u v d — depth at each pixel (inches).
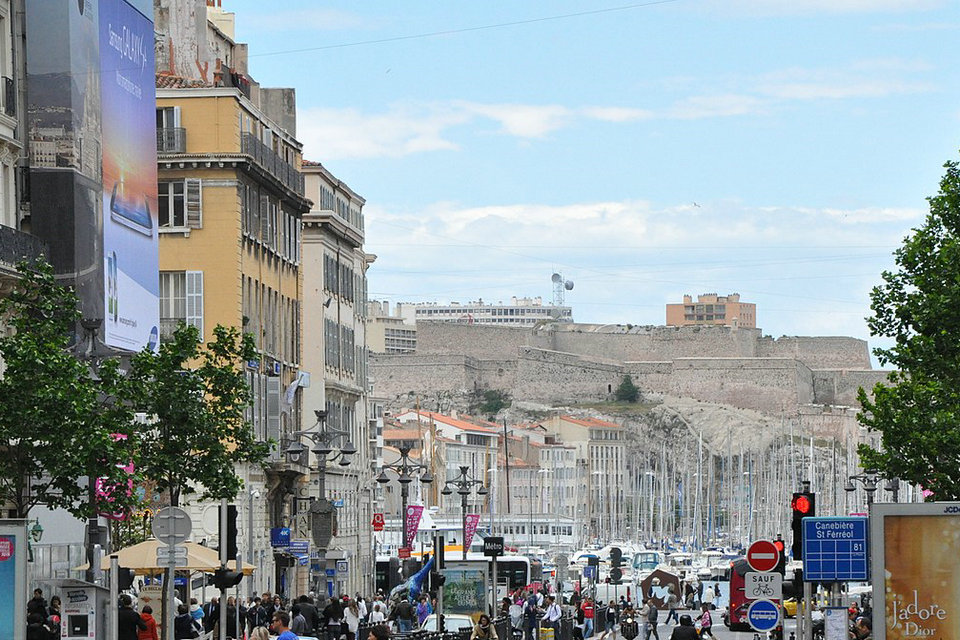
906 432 6742.1
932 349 6796.3
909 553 3629.4
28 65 6993.1
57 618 4347.9
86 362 5359.3
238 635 5255.9
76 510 4793.3
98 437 4677.7
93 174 7244.1
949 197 6978.4
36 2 6983.3
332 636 6515.8
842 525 4488.2
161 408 5664.4
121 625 4242.1
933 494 6796.3
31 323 4879.4
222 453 5753.0
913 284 6958.7
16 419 4660.4
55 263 6953.7
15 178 6899.6
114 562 4067.4
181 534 4284.0
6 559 3341.5
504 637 7372.1
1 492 4820.4
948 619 3622.0
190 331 5757.9
